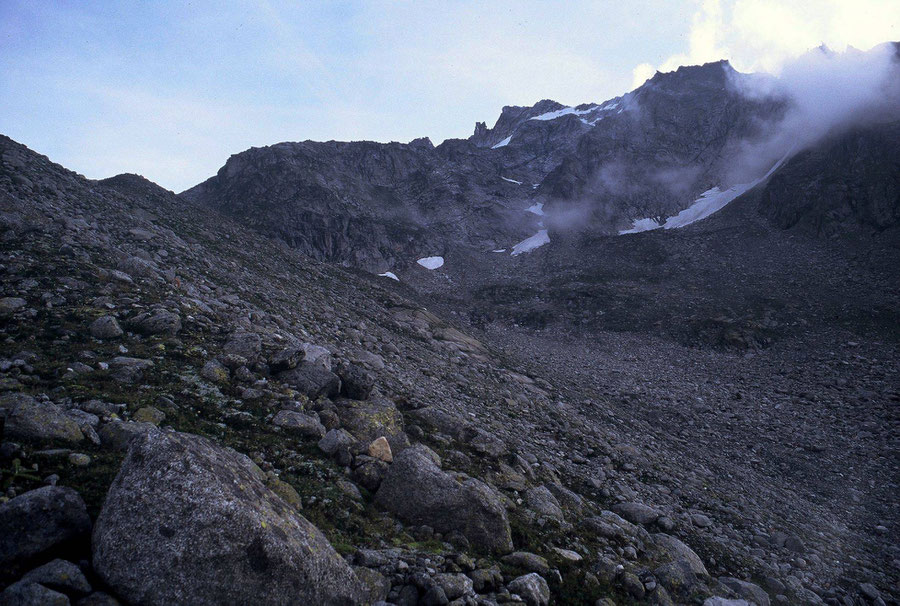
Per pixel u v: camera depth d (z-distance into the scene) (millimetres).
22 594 4336
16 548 4812
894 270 69500
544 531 10008
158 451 5488
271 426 9891
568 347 67250
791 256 85812
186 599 4879
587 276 102750
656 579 9320
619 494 15047
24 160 26641
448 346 35594
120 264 17266
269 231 112938
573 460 17312
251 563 5148
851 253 79500
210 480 5410
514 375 32875
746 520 16453
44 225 18328
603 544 10453
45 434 6801
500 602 6871
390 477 9219
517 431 18484
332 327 25594
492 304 95875
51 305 12305
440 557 7500
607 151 166125
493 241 140750
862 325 56969
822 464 28375
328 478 8906
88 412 7965
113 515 5105
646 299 82812
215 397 10289
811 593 11852
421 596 6418
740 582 10781
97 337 11336
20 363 8977
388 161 170250
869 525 20422
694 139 161500
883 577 14508
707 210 127188
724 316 68625
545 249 130375
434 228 140750
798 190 100438
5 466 5984
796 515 19562
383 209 145125
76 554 5227
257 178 133875
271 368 12562
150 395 9258
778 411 38375
